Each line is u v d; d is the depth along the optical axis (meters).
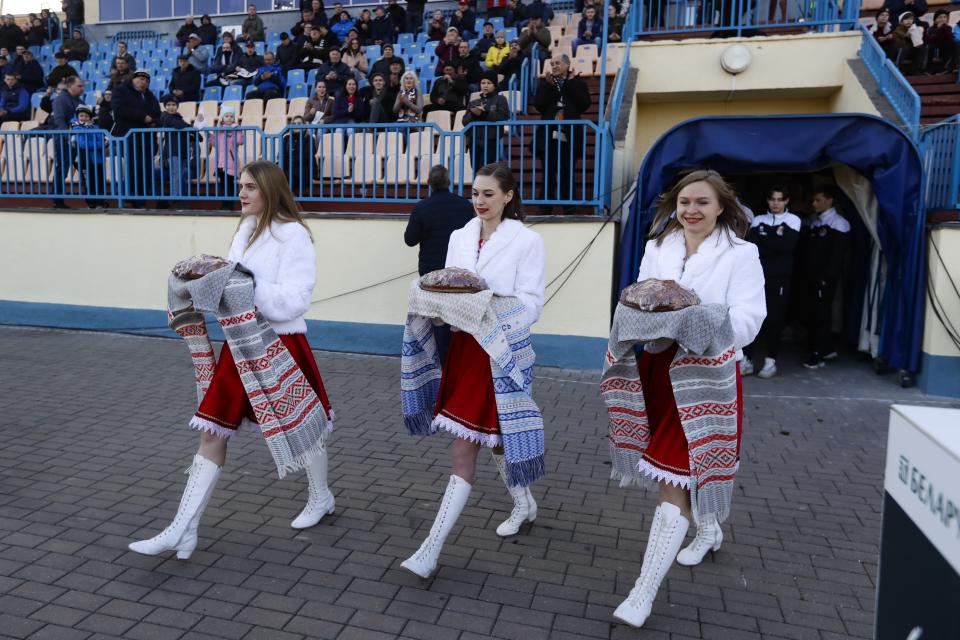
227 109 9.31
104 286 8.44
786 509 4.15
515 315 3.19
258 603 3.01
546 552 3.54
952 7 11.04
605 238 6.95
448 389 3.25
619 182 7.90
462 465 3.20
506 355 3.09
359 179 8.54
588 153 8.30
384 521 3.82
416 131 8.59
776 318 7.00
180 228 8.12
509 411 3.12
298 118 9.74
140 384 6.40
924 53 9.48
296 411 3.30
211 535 3.60
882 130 6.36
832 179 7.76
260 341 3.17
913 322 6.58
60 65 12.62
